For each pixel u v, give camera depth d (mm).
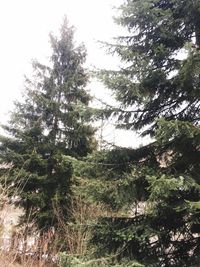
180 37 8344
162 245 7773
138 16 8188
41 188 16016
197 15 8102
